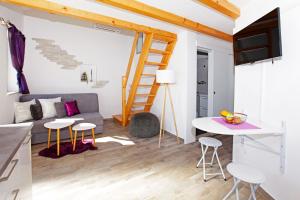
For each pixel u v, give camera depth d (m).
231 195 1.92
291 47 1.62
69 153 2.91
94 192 1.93
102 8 2.53
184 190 1.99
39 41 4.29
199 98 5.52
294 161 1.61
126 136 3.87
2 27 2.89
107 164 2.59
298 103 1.56
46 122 3.32
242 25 2.43
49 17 4.14
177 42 3.74
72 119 3.52
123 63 5.67
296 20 1.56
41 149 3.07
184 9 2.51
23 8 3.48
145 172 2.38
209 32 3.26
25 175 1.35
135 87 4.14
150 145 3.38
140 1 2.27
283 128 1.71
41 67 4.38
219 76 4.45
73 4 2.41
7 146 1.05
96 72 5.19
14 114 3.37
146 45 3.60
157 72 3.39
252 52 2.05
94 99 4.55
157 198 1.85
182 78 3.62
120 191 1.96
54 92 4.61
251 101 2.22
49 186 2.02
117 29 5.00
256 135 2.14
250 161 2.27
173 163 2.65
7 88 3.20
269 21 1.74
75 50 4.81
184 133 3.57
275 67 1.82
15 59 3.32
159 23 3.14
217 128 1.78
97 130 3.94
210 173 2.36
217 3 2.09
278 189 1.81
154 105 4.72
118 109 5.70
